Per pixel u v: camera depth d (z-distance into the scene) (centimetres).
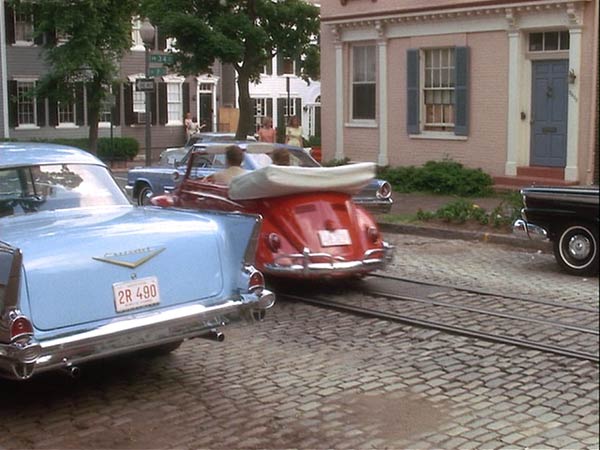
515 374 702
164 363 745
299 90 4734
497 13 1941
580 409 620
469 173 1973
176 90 4241
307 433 581
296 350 781
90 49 3148
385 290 1027
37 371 555
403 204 1828
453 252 1323
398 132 2211
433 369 718
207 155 1121
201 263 648
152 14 2272
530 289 1030
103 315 593
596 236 1097
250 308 660
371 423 598
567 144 1856
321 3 2355
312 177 972
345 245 976
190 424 601
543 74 1911
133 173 1680
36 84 3478
